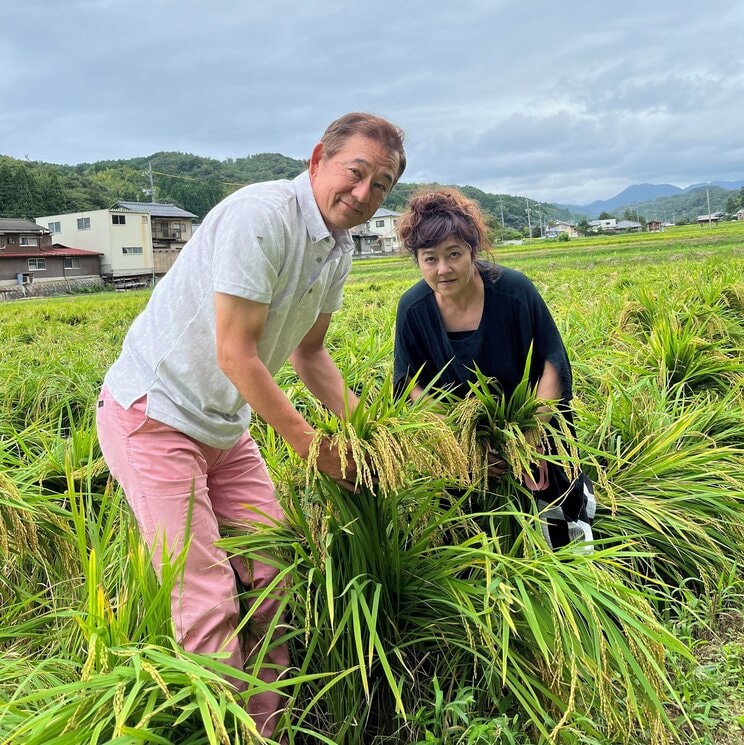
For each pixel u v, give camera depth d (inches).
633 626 80.8
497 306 110.1
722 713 89.8
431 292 114.0
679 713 93.7
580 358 195.3
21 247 2293.3
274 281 81.0
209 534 87.0
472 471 102.7
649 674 82.7
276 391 81.4
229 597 85.9
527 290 109.7
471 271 106.7
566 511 113.2
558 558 91.2
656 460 135.3
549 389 111.8
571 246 2420.0
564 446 113.9
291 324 90.4
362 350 191.8
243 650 91.2
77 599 108.6
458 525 102.2
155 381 84.7
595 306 287.6
